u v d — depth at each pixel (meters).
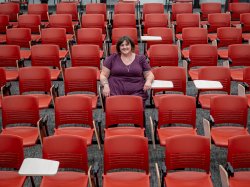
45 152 4.26
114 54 5.81
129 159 4.30
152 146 5.61
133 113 5.23
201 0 13.37
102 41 8.22
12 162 4.39
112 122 5.25
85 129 5.31
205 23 9.56
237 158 4.32
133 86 5.71
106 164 4.28
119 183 4.19
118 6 10.05
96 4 10.05
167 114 5.23
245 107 5.23
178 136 4.27
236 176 4.27
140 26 9.72
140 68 5.75
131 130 5.23
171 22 10.00
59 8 10.18
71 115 5.27
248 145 4.30
